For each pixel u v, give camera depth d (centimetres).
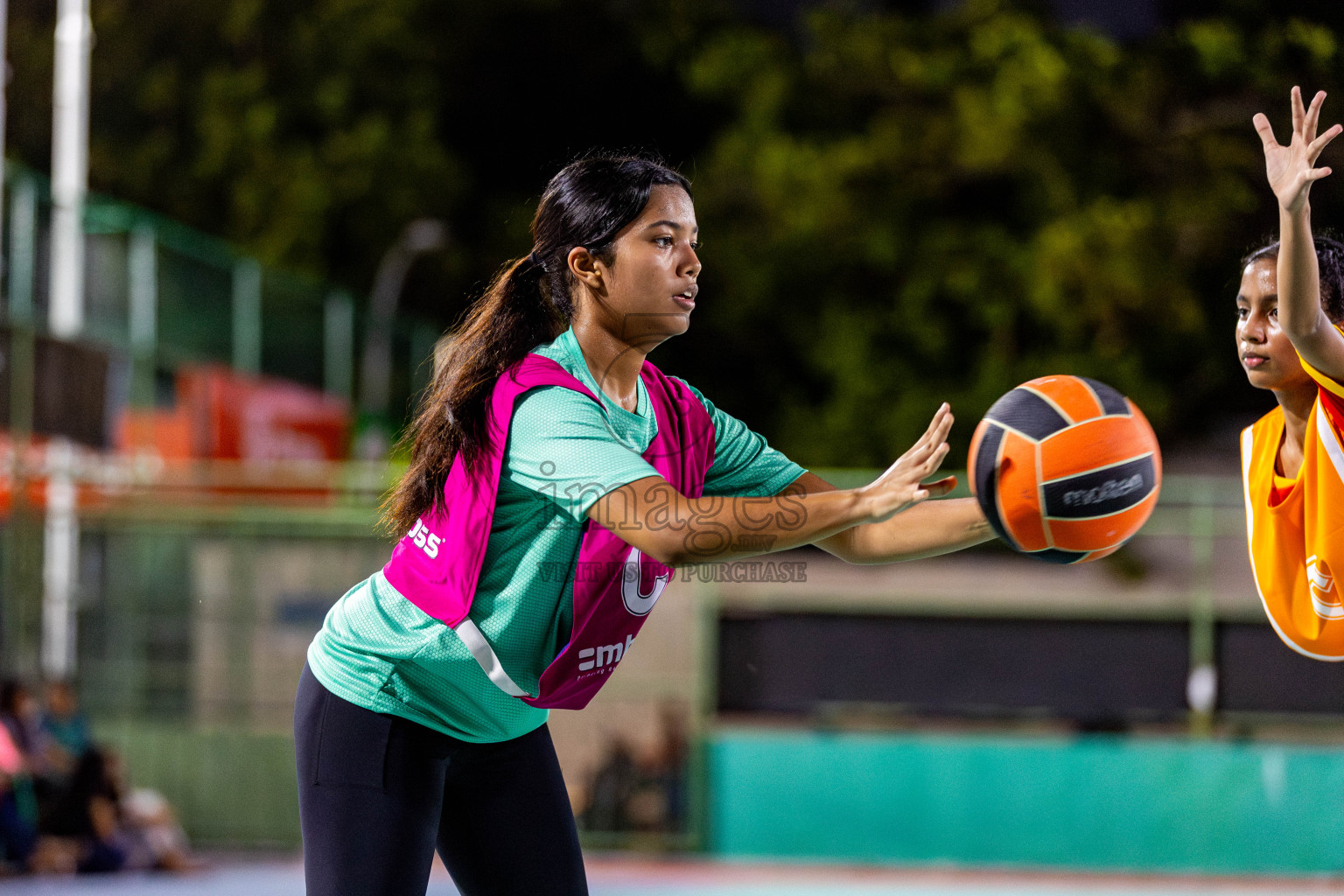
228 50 6044
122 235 2581
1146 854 2034
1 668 2095
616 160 530
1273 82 2850
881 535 555
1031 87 4538
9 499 2125
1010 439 500
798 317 5147
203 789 2191
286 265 5762
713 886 1875
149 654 2209
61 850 1891
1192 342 4331
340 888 518
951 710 2102
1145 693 2066
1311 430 549
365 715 528
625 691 2158
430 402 538
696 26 6066
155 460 2480
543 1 6122
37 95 4762
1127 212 4272
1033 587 2727
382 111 6056
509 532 512
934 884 1941
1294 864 2003
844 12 5375
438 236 4625
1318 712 2031
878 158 4988
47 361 2312
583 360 526
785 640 2145
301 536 2220
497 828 552
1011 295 4706
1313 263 501
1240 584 2164
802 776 2116
